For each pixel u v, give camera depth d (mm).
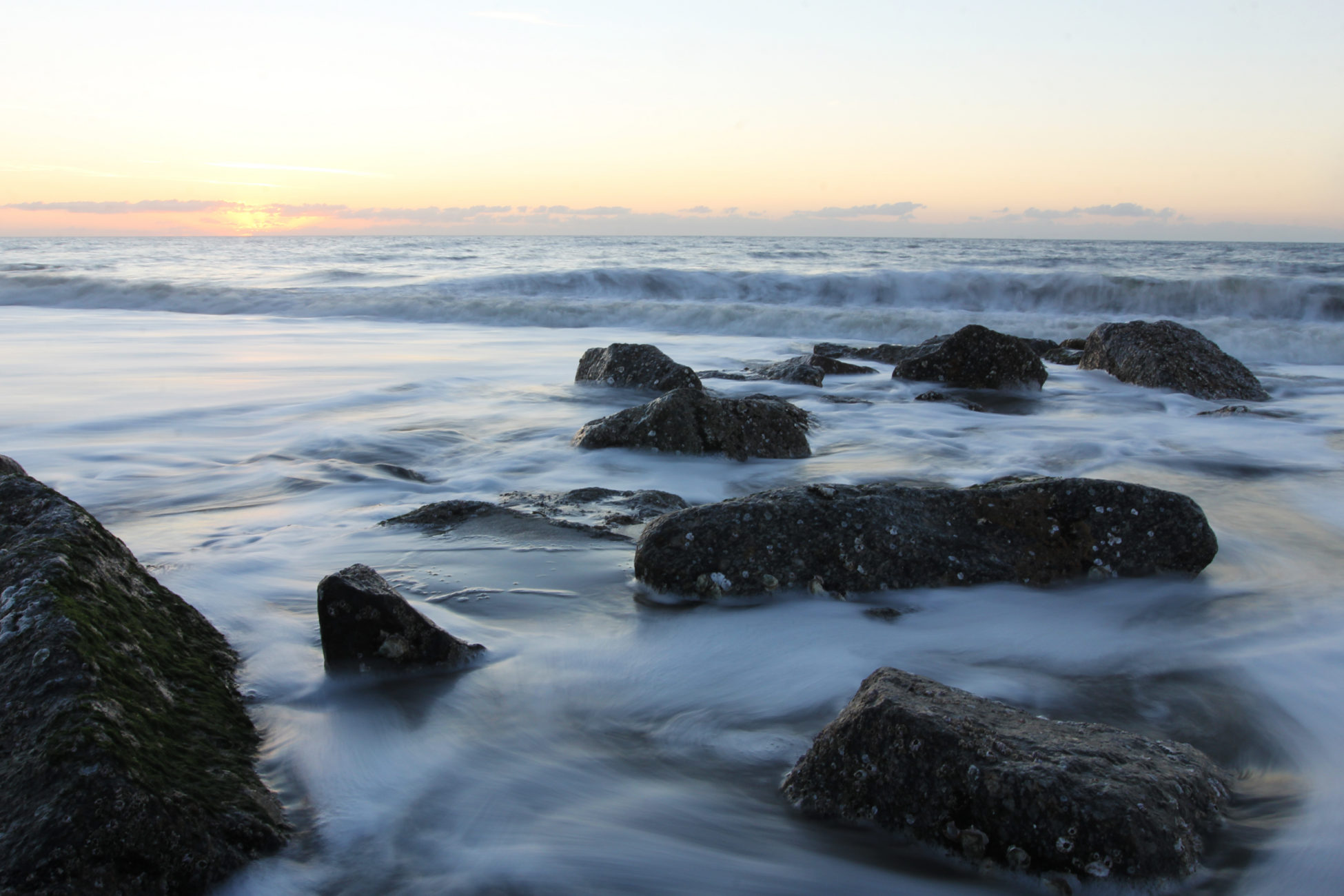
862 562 4008
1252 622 3816
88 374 10523
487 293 22062
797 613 3801
